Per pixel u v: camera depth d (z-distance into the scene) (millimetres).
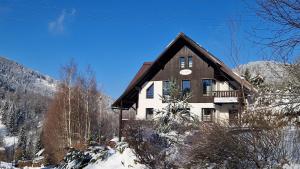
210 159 11438
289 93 9281
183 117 15234
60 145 44375
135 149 14203
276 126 10609
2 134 126938
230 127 11156
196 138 11945
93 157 19469
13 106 152000
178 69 33406
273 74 9383
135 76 38719
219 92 31250
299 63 8695
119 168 16156
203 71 32750
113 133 58188
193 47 33156
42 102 169250
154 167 13383
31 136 82688
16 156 70250
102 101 53500
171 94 17359
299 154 10266
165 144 13969
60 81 47094
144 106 33688
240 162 10828
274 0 7402
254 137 10656
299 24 7402
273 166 10234
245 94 12000
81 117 47125
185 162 12203
